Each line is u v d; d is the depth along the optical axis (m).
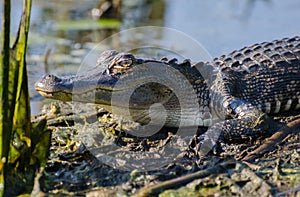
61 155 17.97
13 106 15.09
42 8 42.31
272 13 42.16
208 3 45.66
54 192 15.59
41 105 25.17
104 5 40.50
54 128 20.22
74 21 39.59
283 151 18.56
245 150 18.92
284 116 22.75
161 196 15.16
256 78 23.16
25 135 15.84
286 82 23.34
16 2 41.53
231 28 38.47
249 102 21.88
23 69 15.37
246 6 44.16
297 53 24.39
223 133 19.70
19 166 15.79
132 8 43.81
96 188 15.95
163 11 43.03
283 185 16.08
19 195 15.35
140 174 16.59
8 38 14.57
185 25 39.19
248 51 24.81
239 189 15.60
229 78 22.30
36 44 34.84
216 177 16.06
